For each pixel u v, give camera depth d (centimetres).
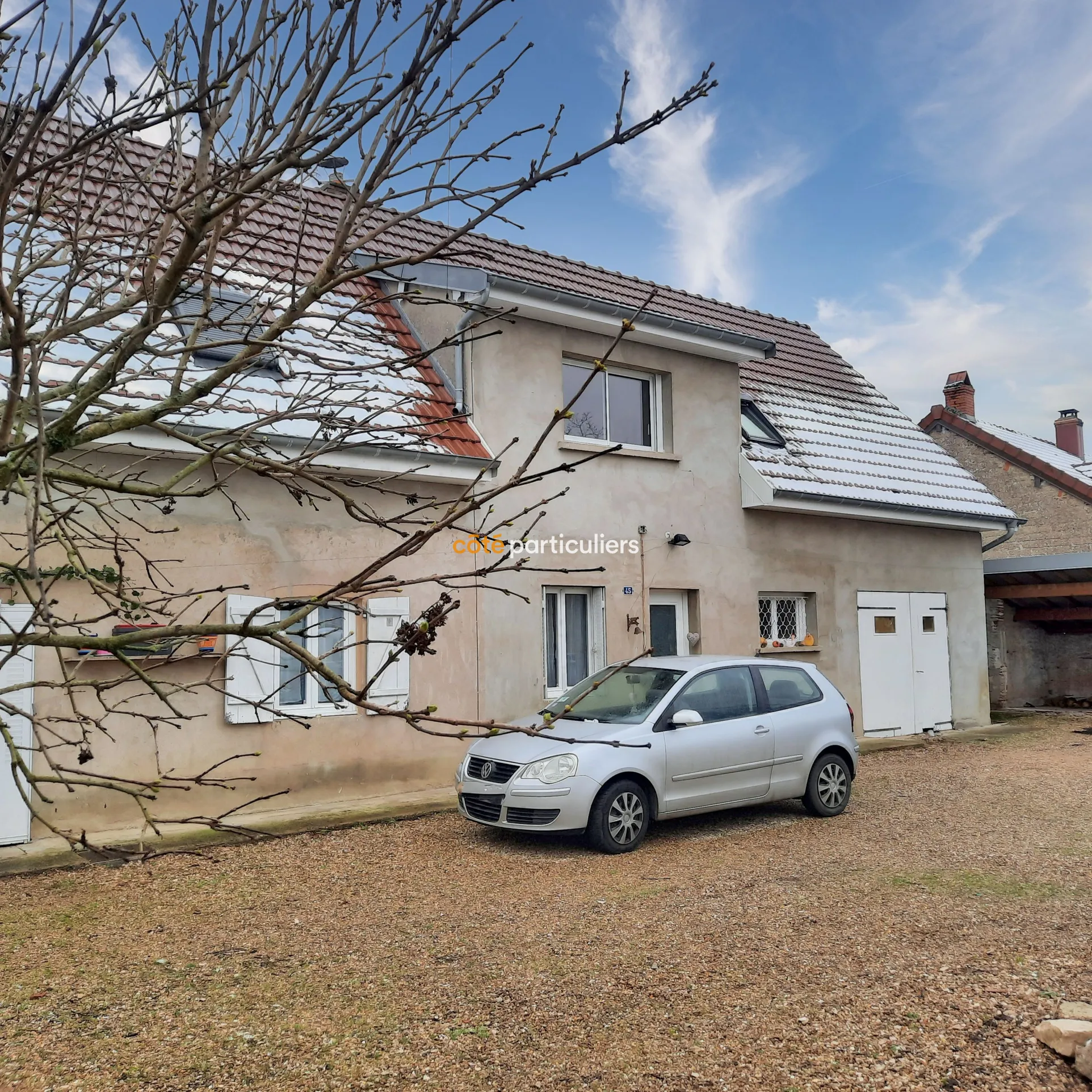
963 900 623
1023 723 1717
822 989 468
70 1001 461
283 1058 399
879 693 1523
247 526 910
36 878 694
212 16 279
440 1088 374
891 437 1739
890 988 468
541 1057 399
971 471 2653
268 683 916
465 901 635
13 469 318
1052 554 2456
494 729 254
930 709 1596
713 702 866
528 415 1136
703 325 1252
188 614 870
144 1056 402
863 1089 371
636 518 1232
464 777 829
